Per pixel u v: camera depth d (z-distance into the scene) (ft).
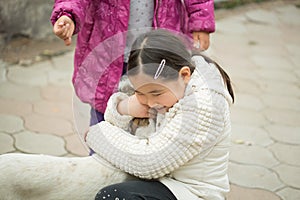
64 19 6.35
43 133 10.07
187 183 5.91
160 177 5.88
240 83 12.73
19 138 9.86
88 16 7.19
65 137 9.98
